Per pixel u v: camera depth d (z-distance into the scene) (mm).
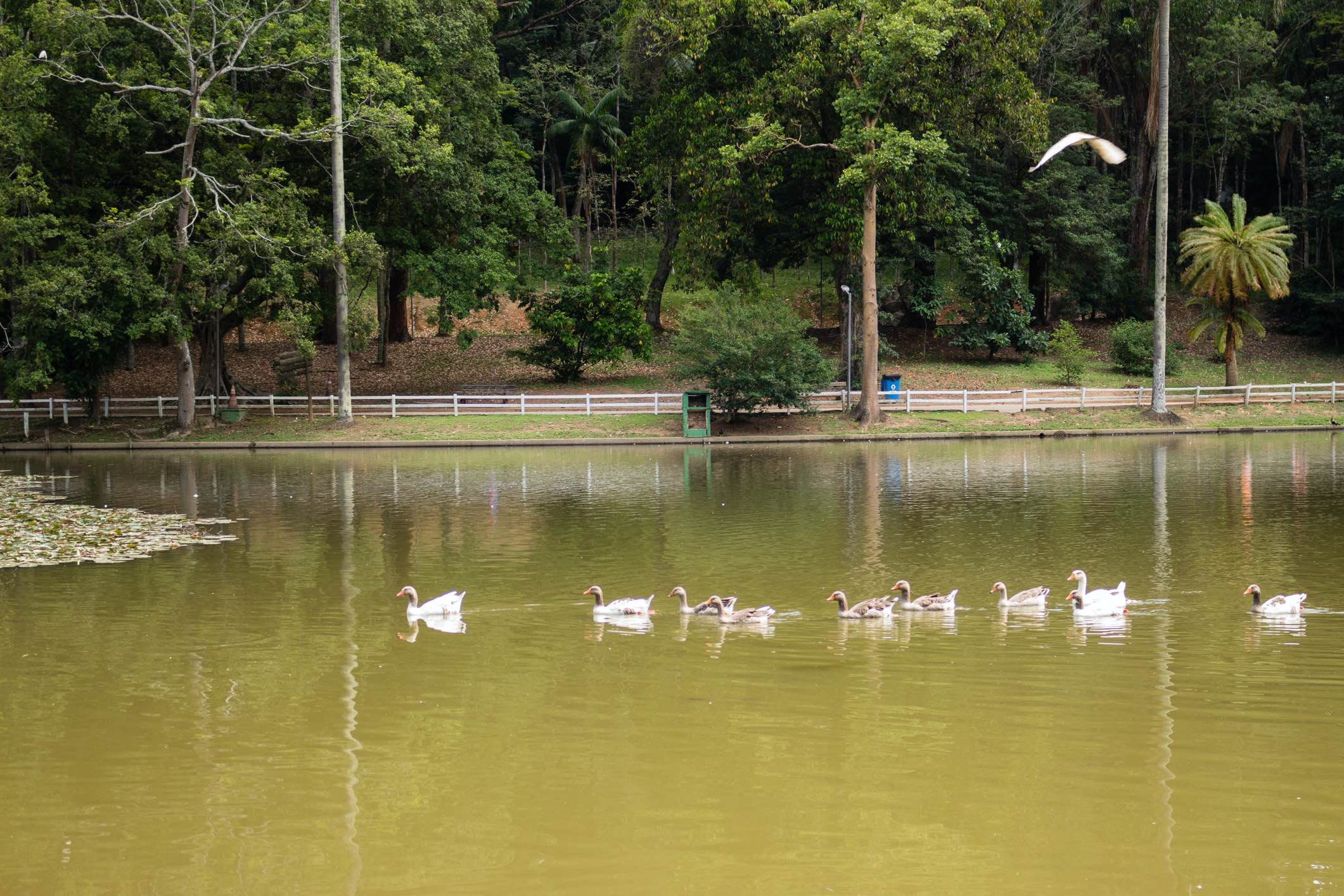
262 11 49125
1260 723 11969
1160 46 50031
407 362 62281
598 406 51875
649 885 8672
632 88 66688
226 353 62469
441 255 51844
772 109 50656
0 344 51969
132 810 10133
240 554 22578
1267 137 72938
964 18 46438
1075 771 10742
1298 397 54031
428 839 9492
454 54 52969
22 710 12852
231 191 47625
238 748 11617
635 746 11547
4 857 9234
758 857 9094
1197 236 54469
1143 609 17234
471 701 13078
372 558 22062
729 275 63844
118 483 34656
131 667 14547
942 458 40094
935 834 9461
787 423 50438
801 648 15297
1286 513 26078
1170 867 8820
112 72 44562
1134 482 32344
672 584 19453
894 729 11961
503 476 36031
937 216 52938
